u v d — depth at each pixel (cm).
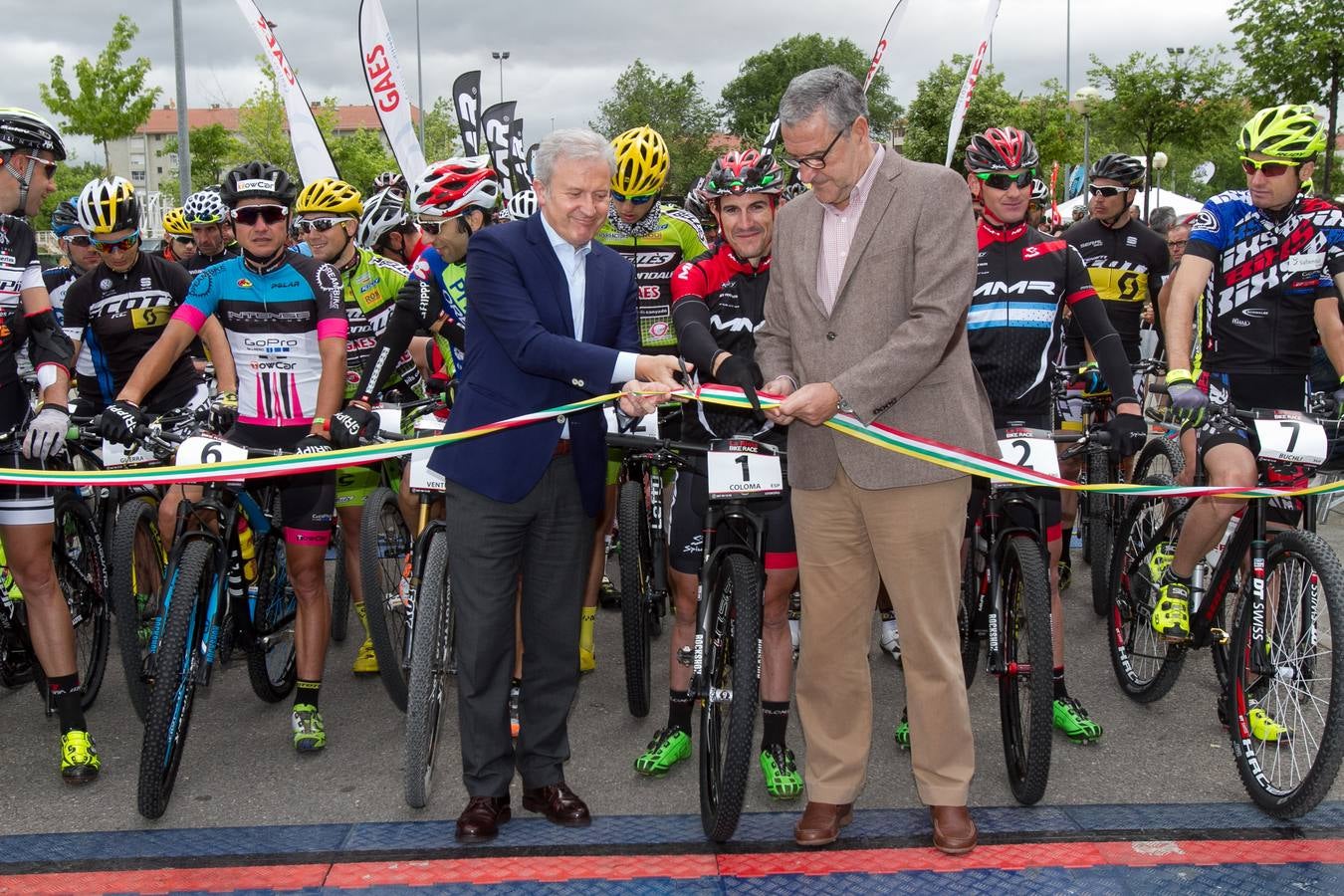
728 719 323
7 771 372
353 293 501
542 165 302
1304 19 1803
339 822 331
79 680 368
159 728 323
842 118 279
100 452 494
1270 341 376
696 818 333
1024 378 388
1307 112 352
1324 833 311
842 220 302
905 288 291
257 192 370
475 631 314
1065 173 3091
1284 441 340
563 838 319
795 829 315
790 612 400
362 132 3594
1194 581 379
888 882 291
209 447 354
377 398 426
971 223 290
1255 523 340
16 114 345
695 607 365
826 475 304
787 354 321
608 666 475
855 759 313
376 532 391
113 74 2059
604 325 319
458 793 352
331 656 494
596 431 324
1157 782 351
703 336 339
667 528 439
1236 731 338
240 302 387
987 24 746
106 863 304
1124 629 427
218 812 339
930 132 3234
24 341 367
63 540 412
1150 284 608
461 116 820
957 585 305
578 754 384
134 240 461
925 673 302
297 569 388
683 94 6956
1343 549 624
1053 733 392
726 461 326
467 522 313
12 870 301
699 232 489
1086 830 317
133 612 393
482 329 318
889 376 277
